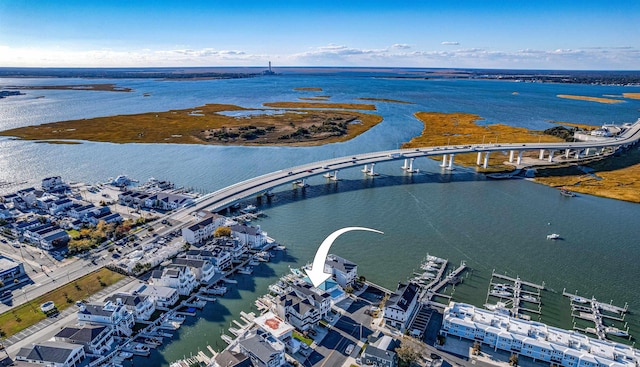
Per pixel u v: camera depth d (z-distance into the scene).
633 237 197.25
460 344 122.31
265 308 137.00
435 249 182.88
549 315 138.12
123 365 112.00
